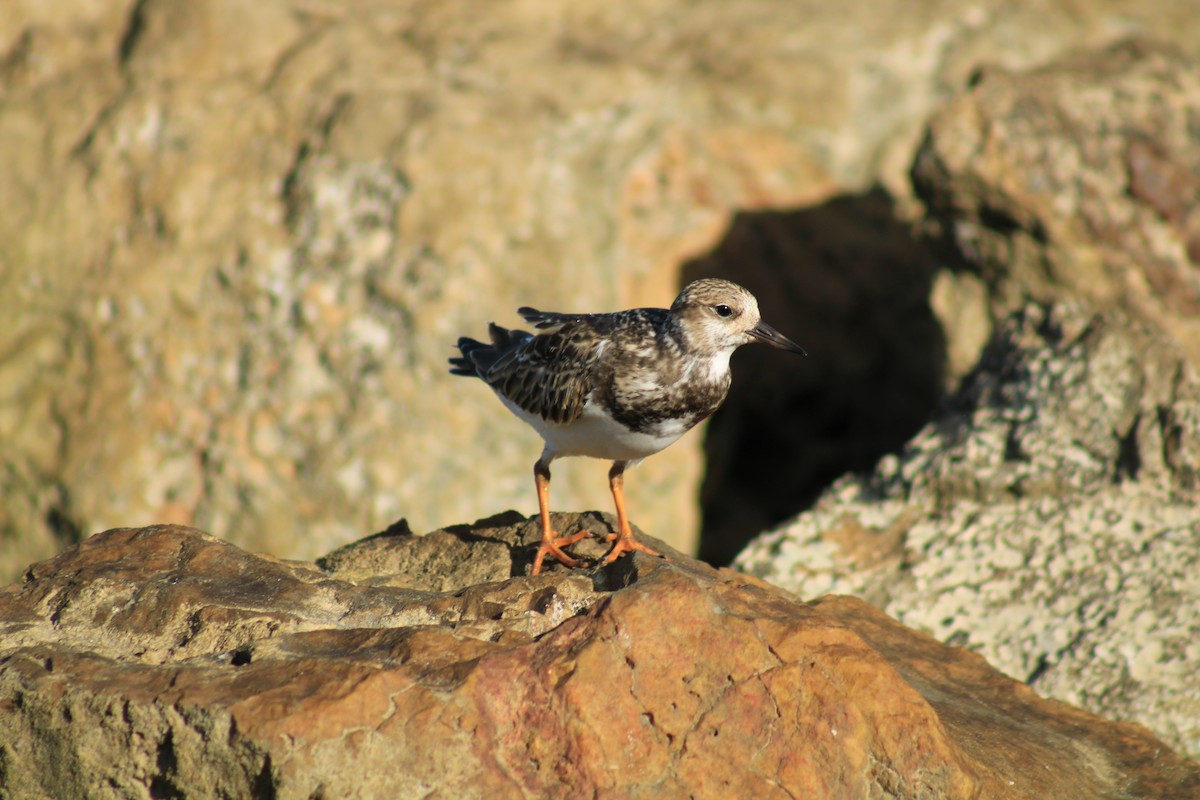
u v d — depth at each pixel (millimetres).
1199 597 10391
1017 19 19109
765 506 18875
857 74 18531
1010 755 8031
